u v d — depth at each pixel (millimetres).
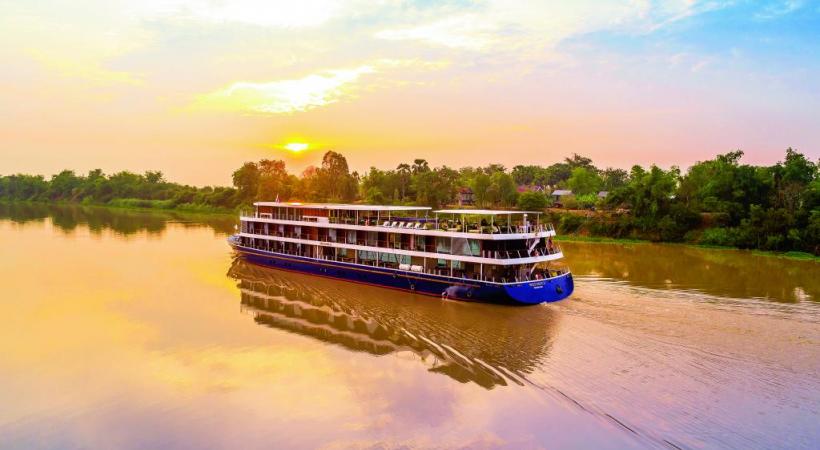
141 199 184000
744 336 31375
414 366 27969
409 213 107562
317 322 36094
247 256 59156
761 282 48375
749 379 25266
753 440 19906
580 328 33156
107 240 79500
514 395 24094
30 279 50156
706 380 25125
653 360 27719
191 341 32438
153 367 28406
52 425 22391
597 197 115312
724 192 88250
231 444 20828
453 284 40750
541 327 33438
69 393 25359
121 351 30766
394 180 133375
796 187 79875
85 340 32656
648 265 59312
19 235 84562
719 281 48844
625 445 19766
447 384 25625
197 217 129375
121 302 41750
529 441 20375
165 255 65125
